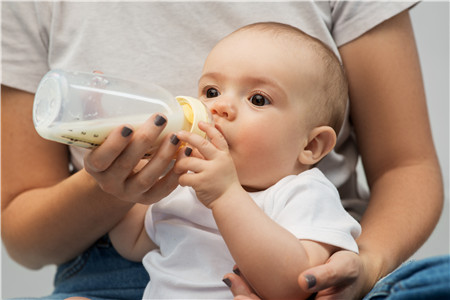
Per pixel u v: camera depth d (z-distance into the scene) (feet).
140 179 2.89
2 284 6.80
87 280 4.09
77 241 4.03
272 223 2.93
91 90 2.71
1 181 4.45
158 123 2.72
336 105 3.79
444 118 7.11
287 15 4.23
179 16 4.23
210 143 2.93
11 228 4.19
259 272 2.87
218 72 3.43
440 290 2.10
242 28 3.72
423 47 7.18
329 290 2.91
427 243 6.38
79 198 3.67
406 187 4.18
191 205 3.47
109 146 2.67
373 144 4.43
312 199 3.20
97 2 4.32
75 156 4.40
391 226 3.91
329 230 3.06
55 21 4.33
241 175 3.38
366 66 4.38
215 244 3.36
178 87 4.21
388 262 3.57
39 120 2.71
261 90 3.36
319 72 3.59
